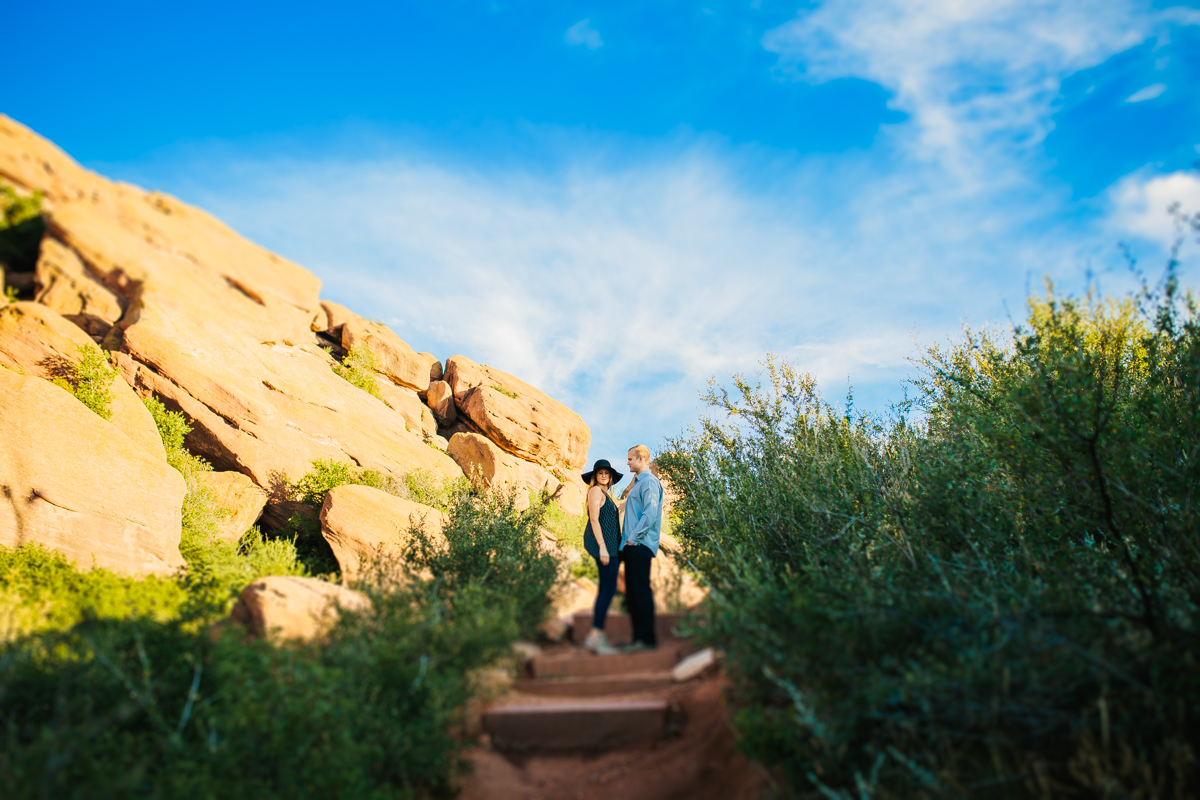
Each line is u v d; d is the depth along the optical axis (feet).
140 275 55.01
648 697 13.21
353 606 15.17
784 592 12.70
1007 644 10.02
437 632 13.03
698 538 23.71
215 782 8.70
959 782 8.71
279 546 34.45
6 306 38.01
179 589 22.04
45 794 7.63
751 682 11.29
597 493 17.37
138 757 9.38
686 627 13.58
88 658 11.17
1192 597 11.87
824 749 9.25
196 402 40.40
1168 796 7.75
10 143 92.68
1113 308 19.93
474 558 20.03
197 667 10.67
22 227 85.61
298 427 44.45
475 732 12.23
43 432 27.07
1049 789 8.30
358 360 66.69
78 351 36.50
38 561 23.29
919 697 9.11
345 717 9.93
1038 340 15.19
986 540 16.12
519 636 15.88
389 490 41.24
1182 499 14.92
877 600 12.12
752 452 26.25
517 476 53.06
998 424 18.04
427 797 10.53
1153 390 16.31
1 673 10.29
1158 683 8.79
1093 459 13.64
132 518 27.32
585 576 22.21
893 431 23.67
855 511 19.19
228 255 78.84
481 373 75.56
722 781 10.47
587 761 11.80
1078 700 9.21
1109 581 13.29
